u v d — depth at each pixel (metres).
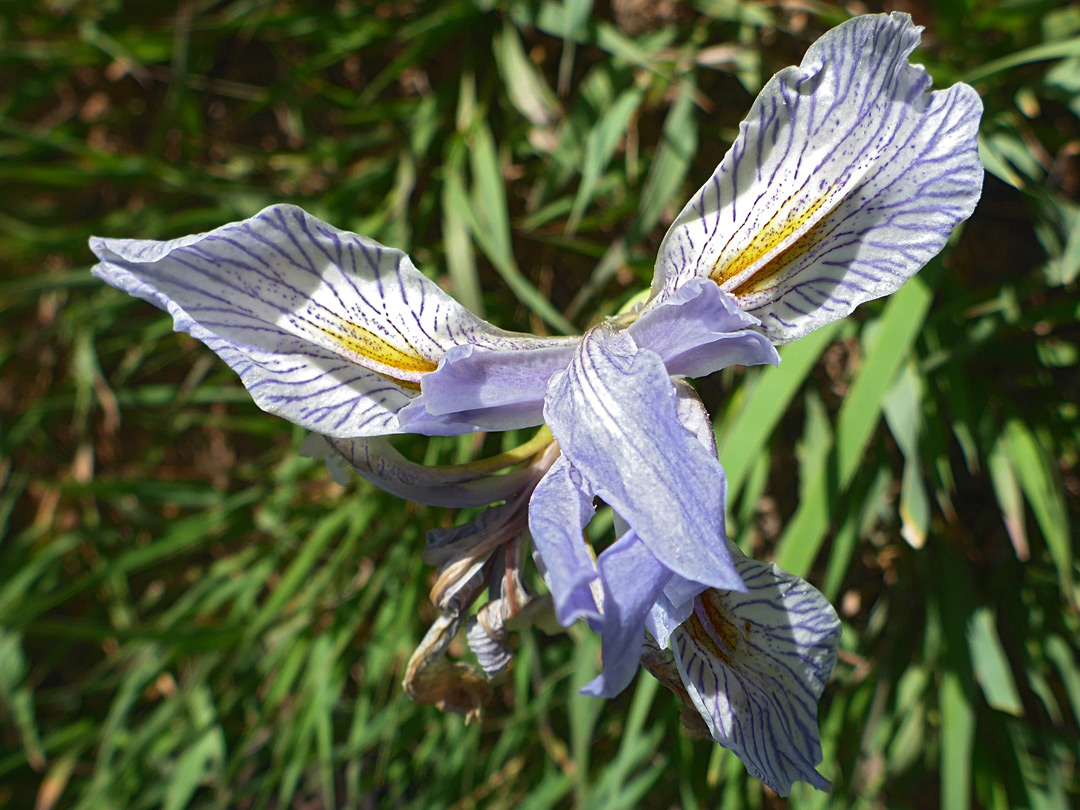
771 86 0.11
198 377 0.29
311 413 0.13
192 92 0.30
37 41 0.31
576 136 0.25
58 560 0.31
